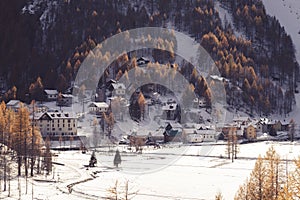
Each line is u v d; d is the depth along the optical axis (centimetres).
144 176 9762
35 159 10031
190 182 9312
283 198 3203
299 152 13625
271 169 5166
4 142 10794
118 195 7919
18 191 8050
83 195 8038
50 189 8419
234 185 9150
